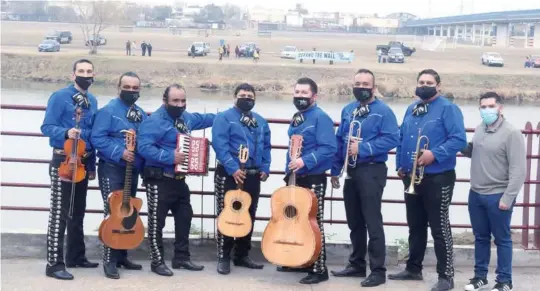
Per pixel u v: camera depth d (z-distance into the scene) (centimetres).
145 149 734
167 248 826
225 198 754
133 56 7262
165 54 8081
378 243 755
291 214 730
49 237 743
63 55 6669
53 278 744
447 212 746
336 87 5534
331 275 792
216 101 3775
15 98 3912
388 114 743
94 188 849
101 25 10500
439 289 745
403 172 759
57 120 731
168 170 755
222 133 754
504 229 732
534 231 874
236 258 812
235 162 751
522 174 711
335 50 10250
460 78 6231
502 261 736
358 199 772
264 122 782
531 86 6166
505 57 10012
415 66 7306
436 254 753
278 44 11450
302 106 748
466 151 755
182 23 18912
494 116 721
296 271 800
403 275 784
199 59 7162
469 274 821
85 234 819
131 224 741
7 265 790
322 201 755
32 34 11269
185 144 746
